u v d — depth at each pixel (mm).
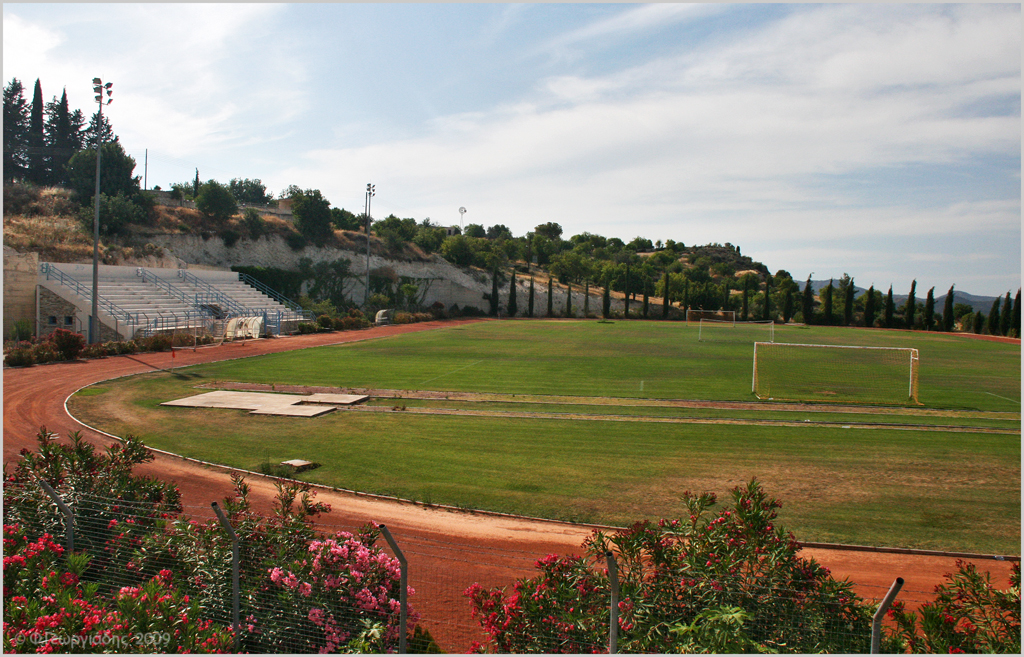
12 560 7312
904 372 31922
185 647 5977
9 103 75438
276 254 64625
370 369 30844
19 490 8914
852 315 79875
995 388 27141
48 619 5980
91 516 8586
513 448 16406
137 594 6488
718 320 87125
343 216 83938
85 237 46844
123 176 56844
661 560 6988
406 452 15969
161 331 38531
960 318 77000
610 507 12180
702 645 5887
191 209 61438
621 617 6352
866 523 11445
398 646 6449
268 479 13828
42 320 36344
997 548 10453
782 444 16953
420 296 77438
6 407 20312
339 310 64625
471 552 10102
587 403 22828
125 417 19469
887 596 5203
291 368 30703
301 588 6852
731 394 25062
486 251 95250
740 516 7094
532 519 11602
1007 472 14555
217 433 17766
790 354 39625
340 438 17328
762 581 6605
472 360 34875
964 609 6641
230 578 7258
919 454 16016
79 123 81750
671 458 15555
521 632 6387
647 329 62500
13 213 47594
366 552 7211
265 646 6660
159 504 9188
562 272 96938
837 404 23125
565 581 6805
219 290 50625
